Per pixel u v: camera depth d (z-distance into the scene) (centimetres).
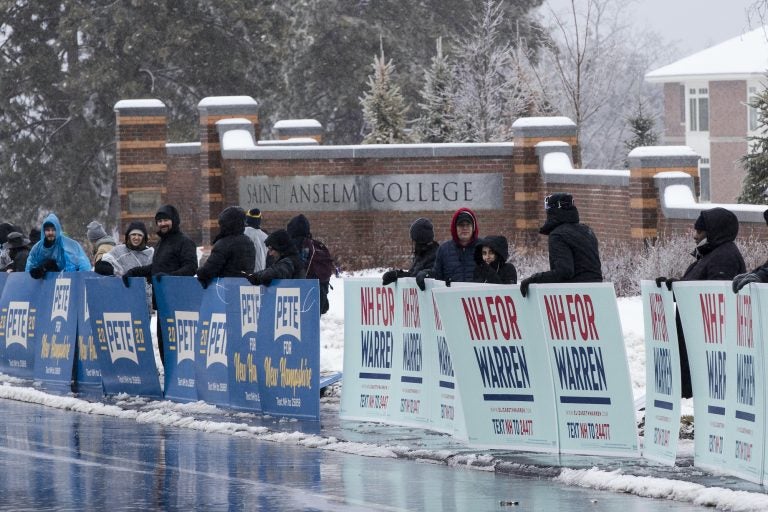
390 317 1912
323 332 2948
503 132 5994
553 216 1702
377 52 8931
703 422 1498
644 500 1378
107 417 2109
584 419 1603
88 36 7812
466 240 1902
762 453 1389
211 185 4406
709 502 1339
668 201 3509
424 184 4178
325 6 8862
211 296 2136
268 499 1409
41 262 2591
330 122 9175
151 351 2264
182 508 1372
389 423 1914
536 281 1664
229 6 7700
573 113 6569
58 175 7744
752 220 3212
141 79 7781
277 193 4325
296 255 2095
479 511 1331
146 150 4741
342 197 4250
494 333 1650
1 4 7600
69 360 2503
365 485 1483
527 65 6712
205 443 1817
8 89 7744
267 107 8181
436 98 5788
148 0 7562
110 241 2773
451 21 9262
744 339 1409
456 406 1781
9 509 1380
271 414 2017
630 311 2891
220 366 2123
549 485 1473
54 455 1723
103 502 1411
